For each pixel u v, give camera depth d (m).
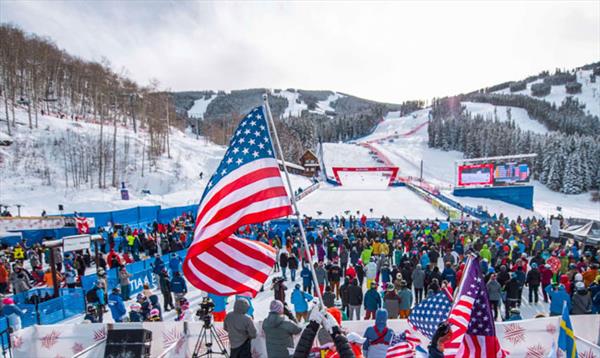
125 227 25.92
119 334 7.65
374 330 5.70
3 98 69.81
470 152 93.38
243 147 5.00
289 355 4.98
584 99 186.12
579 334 8.39
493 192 48.69
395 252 17.31
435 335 4.07
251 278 5.46
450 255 15.77
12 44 79.31
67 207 38.75
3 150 51.38
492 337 5.17
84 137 61.94
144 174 56.06
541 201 60.91
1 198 40.28
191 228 25.69
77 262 16.53
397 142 114.75
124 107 84.19
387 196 51.31
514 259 16.53
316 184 60.78
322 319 3.21
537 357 7.93
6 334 8.41
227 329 5.27
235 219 4.70
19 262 15.84
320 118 198.88
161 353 7.68
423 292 15.09
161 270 13.51
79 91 91.56
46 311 11.64
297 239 19.44
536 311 12.98
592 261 15.67
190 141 86.19
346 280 11.69
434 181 76.00
